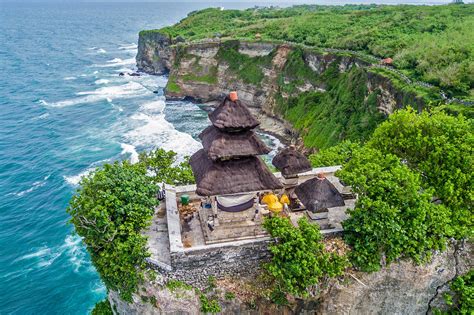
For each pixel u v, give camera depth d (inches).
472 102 1745.8
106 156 2385.6
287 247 791.1
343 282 828.0
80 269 1481.3
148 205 895.1
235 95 808.9
